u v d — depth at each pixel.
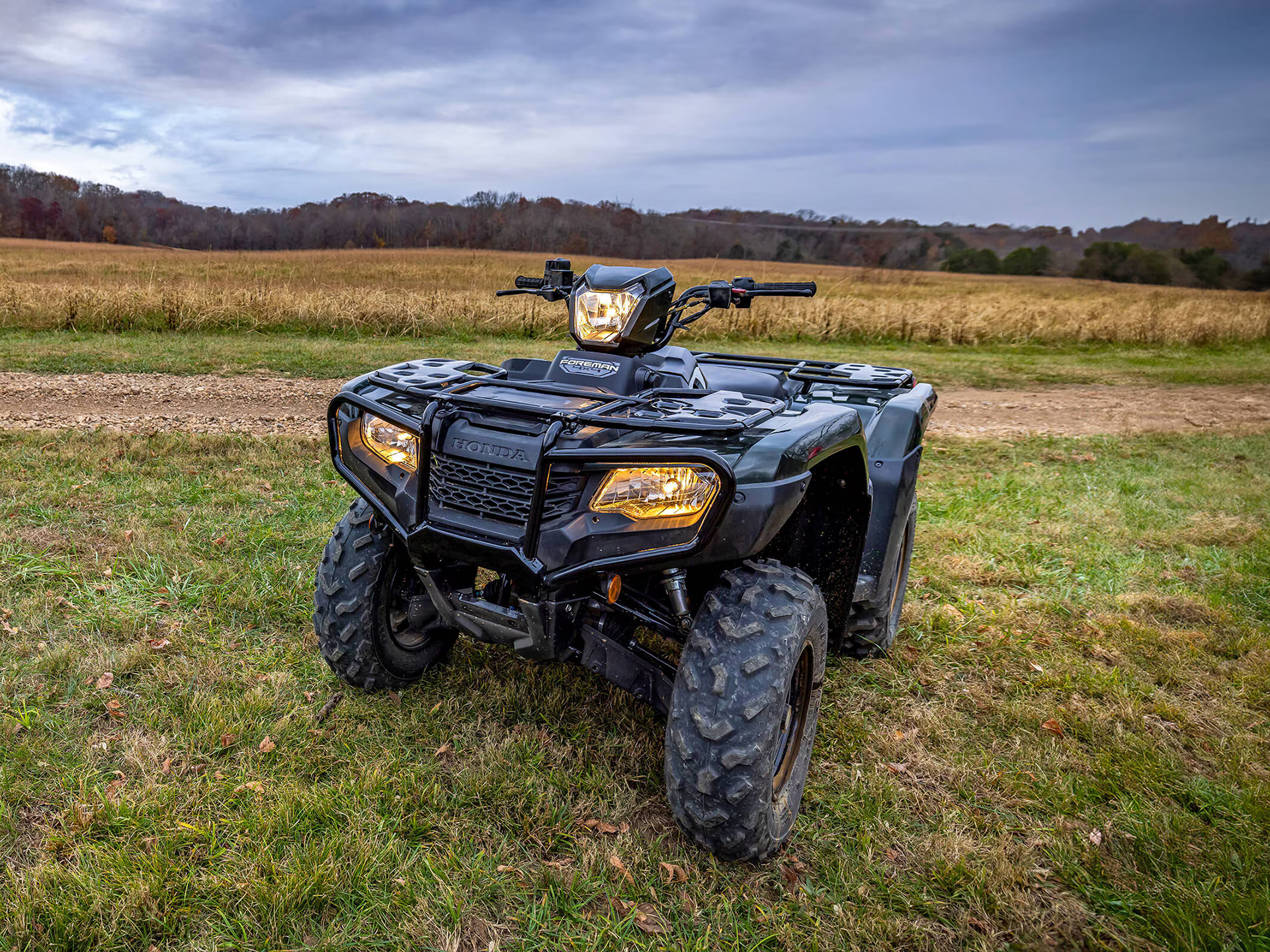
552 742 2.91
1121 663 3.79
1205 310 22.28
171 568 4.13
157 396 8.89
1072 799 2.75
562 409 2.34
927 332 18.84
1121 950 2.16
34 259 36.00
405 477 2.56
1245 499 6.64
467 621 2.58
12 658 3.24
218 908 2.10
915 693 3.47
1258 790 2.81
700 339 17.75
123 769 2.64
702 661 2.25
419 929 2.08
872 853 2.47
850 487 2.88
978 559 5.04
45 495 5.11
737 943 2.11
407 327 16.02
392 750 2.80
